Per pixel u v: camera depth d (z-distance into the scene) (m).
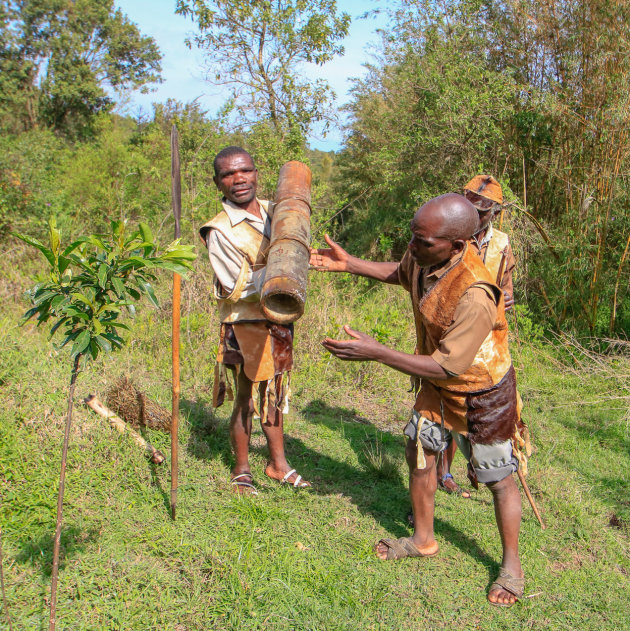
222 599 2.76
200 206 7.89
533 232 7.45
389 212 10.42
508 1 7.90
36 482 3.36
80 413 4.08
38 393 4.32
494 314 2.68
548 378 6.26
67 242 8.44
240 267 3.34
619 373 6.05
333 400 5.46
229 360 3.50
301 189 3.22
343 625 2.68
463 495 3.99
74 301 2.18
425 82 8.51
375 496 3.83
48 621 2.52
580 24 7.14
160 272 7.80
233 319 3.44
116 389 4.20
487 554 3.34
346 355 2.65
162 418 4.18
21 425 3.87
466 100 7.78
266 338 3.44
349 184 12.28
